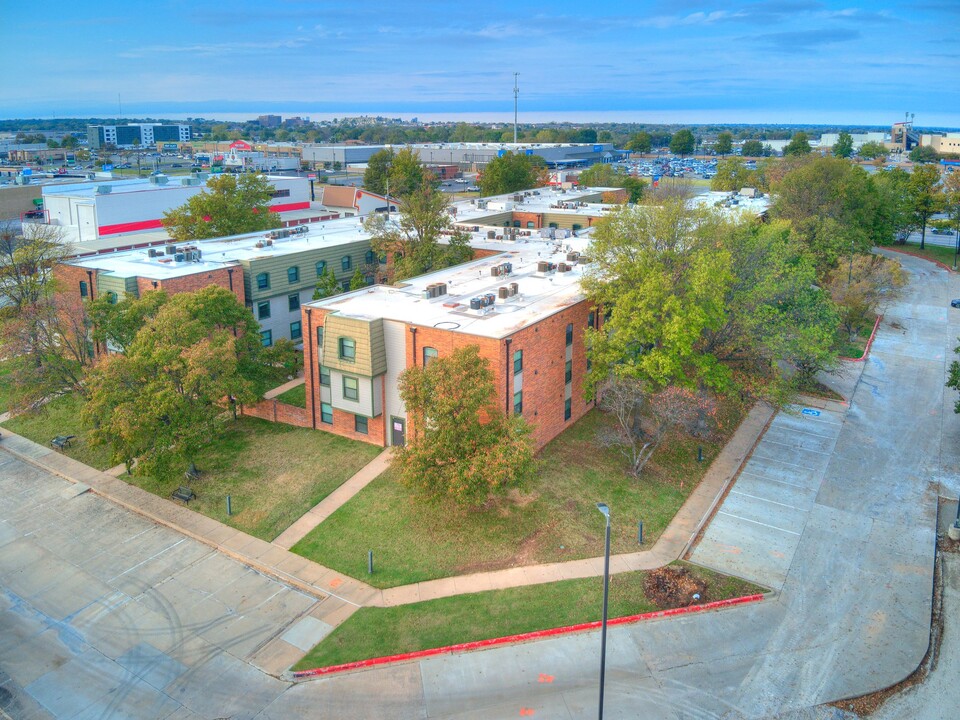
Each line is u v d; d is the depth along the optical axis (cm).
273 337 5744
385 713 2250
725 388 3962
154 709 2286
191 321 3934
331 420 4216
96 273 5100
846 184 7656
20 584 2934
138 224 9450
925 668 2417
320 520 3347
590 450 3962
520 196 8812
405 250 5912
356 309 4100
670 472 3753
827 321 4706
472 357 3247
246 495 3556
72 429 4334
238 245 6194
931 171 10081
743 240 4403
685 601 2730
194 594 2867
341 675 2419
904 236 10738
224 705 2297
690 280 3734
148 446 3431
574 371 4256
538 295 4425
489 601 2762
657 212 4097
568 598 2766
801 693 2300
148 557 3117
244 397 3888
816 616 2670
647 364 3603
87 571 3022
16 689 2372
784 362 5128
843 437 4212
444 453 3122
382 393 3966
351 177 19175
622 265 3875
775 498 3522
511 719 2211
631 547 3103
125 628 2666
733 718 2206
